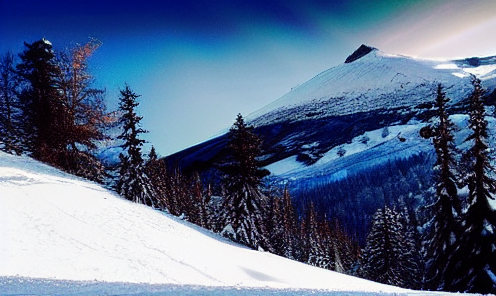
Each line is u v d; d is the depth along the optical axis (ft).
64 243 44.65
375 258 132.67
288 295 17.28
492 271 65.62
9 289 17.95
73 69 104.42
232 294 17.30
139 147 101.55
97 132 104.83
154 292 17.58
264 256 82.43
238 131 105.70
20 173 74.43
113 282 23.03
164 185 155.74
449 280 70.44
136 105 102.58
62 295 16.49
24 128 109.19
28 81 106.22
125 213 72.95
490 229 67.87
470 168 72.49
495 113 71.82
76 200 68.74
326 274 72.90
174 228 76.13
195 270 49.39
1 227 42.75
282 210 228.22
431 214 80.38
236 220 99.76
